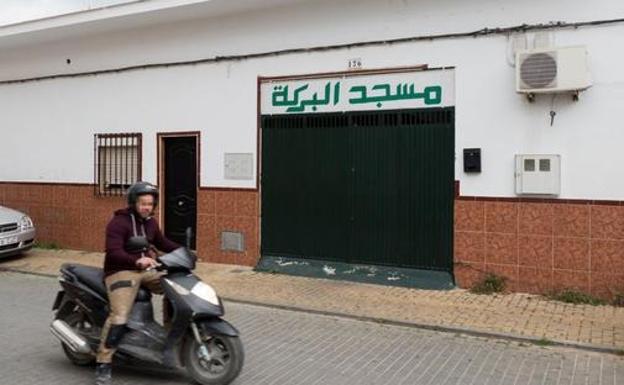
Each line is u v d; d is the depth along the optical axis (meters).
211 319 5.22
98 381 5.27
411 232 9.41
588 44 8.20
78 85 12.90
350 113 9.84
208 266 10.94
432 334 7.09
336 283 9.58
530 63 8.23
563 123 8.37
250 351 6.38
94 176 12.76
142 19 11.30
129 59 12.15
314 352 6.37
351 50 9.80
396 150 9.50
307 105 10.22
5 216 11.85
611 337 6.74
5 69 14.01
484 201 8.86
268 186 10.65
